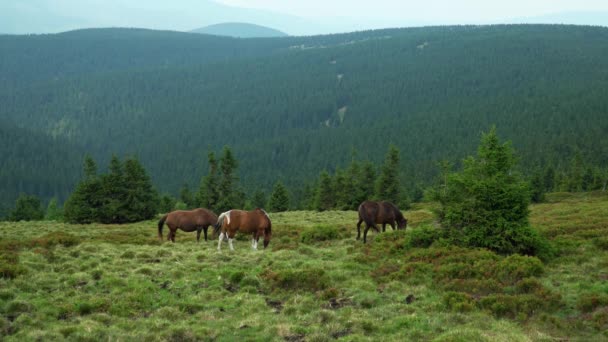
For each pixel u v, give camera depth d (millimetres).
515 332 10328
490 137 18203
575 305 11875
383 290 13617
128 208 52000
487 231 17141
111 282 13922
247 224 19531
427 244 18375
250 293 13609
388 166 67938
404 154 189750
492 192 17391
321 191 74000
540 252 16469
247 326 11070
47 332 10117
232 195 62531
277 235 26312
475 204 17719
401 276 14562
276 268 15961
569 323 10789
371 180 71188
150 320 11227
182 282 14320
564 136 159625
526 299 11812
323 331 10555
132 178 53250
